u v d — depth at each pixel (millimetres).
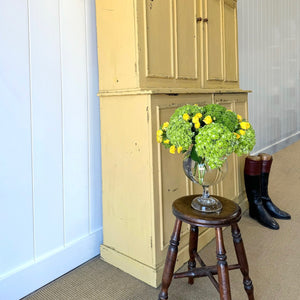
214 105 1130
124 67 1436
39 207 1422
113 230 1609
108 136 1569
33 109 1367
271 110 4062
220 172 1140
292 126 4836
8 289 1301
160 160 1422
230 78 2121
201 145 993
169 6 1518
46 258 1454
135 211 1478
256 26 3527
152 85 1445
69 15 1497
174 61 1558
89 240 1671
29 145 1360
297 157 3982
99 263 1642
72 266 1582
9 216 1303
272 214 2174
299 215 2209
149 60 1418
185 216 1104
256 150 3693
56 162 1483
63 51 1479
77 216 1608
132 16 1366
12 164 1300
